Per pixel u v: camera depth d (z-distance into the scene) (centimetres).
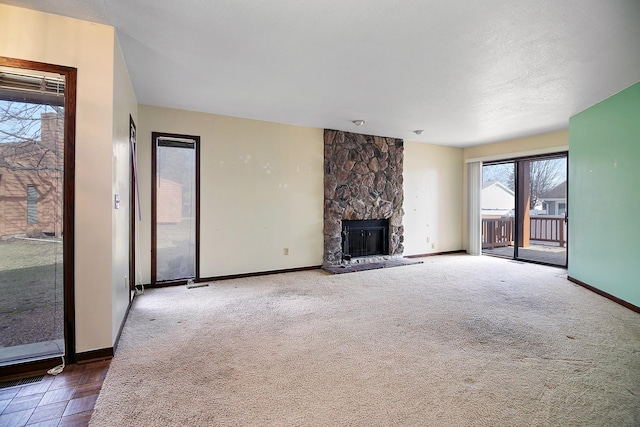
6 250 212
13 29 206
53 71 215
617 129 361
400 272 518
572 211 454
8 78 210
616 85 339
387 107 421
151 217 414
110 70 229
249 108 428
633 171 337
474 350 239
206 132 447
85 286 222
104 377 201
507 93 365
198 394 182
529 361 222
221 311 327
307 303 354
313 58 280
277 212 504
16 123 212
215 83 340
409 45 255
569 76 315
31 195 215
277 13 213
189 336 264
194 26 230
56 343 218
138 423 157
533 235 731
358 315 315
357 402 175
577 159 441
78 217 221
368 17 217
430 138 627
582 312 326
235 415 164
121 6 206
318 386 191
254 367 213
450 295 387
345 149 566
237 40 250
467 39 246
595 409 169
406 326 287
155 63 292
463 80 328
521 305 348
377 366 215
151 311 326
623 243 350
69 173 218
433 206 690
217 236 456
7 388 189
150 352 236
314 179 538
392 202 624
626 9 205
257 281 453
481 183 696
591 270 409
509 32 235
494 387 190
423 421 159
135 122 386
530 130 549
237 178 470
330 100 394
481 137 612
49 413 165
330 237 550
